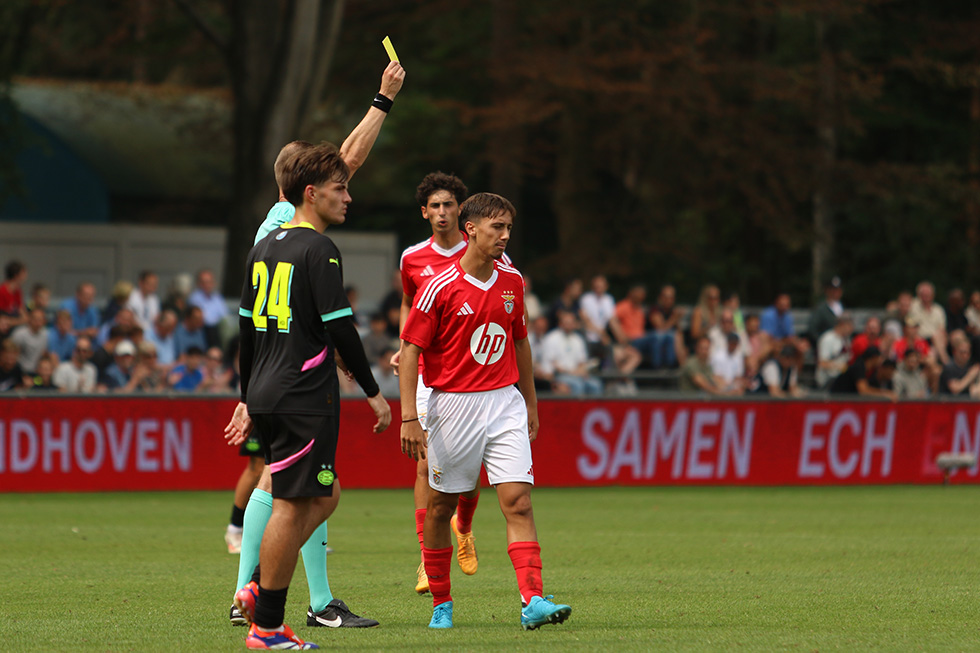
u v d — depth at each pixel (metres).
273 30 79.06
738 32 104.19
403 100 101.44
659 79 95.38
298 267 18.17
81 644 18.62
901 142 114.50
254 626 18.17
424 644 18.73
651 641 19.05
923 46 104.12
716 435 57.50
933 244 109.19
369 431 54.88
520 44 97.94
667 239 106.19
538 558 19.97
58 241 83.31
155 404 51.69
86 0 101.56
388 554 32.38
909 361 63.12
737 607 23.06
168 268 87.56
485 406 20.23
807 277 115.25
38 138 91.25
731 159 99.31
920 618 21.70
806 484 58.16
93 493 50.78
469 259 20.20
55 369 53.16
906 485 59.47
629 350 65.06
